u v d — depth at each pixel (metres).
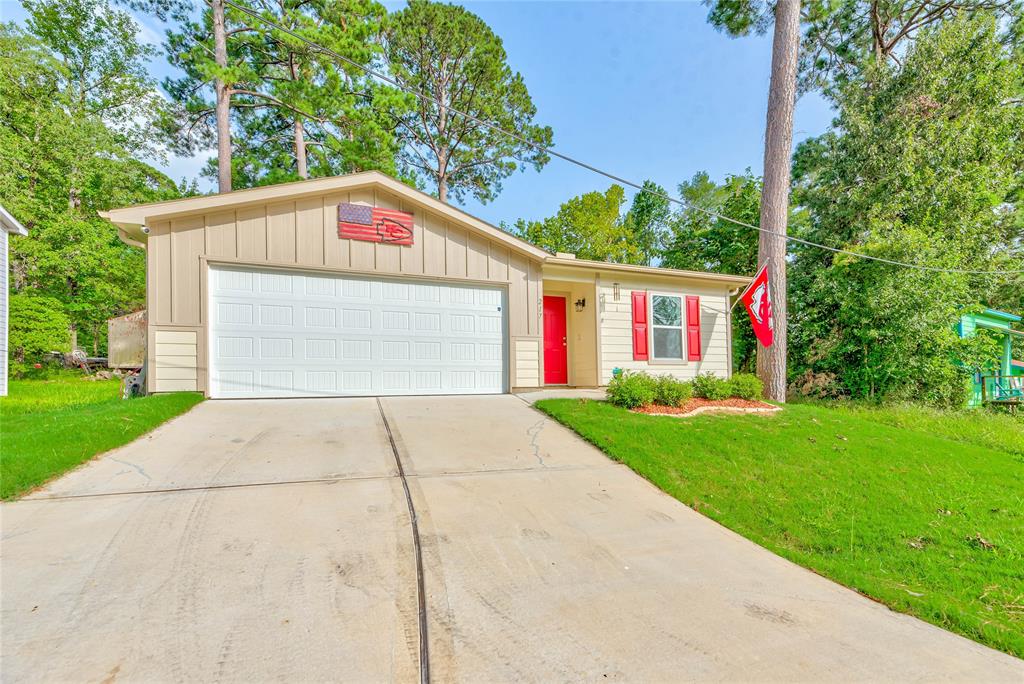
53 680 1.75
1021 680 2.08
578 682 1.88
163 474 3.92
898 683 2.00
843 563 3.35
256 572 2.56
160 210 6.68
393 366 8.12
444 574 2.66
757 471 4.99
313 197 7.67
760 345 10.12
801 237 15.84
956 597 2.96
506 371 8.98
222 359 7.09
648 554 3.13
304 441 5.02
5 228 9.93
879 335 11.39
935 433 7.79
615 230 23.61
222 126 13.33
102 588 2.36
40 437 4.39
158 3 14.12
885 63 15.29
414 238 8.31
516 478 4.34
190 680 1.79
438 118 19.42
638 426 6.11
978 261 13.09
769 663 2.07
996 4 14.58
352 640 2.06
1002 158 13.73
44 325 13.22
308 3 14.53
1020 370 12.30
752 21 12.38
